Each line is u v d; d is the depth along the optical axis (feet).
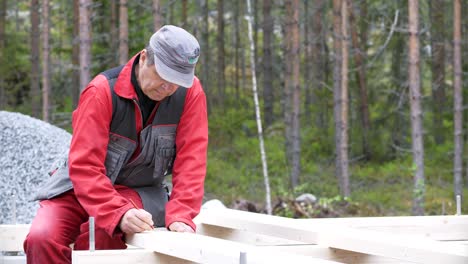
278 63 93.61
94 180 10.58
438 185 52.95
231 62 104.68
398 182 56.39
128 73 10.78
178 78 10.32
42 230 10.83
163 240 9.80
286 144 62.23
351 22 66.85
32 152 27.27
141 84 10.69
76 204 11.32
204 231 13.34
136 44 53.67
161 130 11.10
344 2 53.01
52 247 10.82
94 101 10.63
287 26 62.75
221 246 9.07
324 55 79.10
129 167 11.28
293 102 55.21
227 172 55.67
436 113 63.62
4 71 73.41
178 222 10.85
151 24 56.34
